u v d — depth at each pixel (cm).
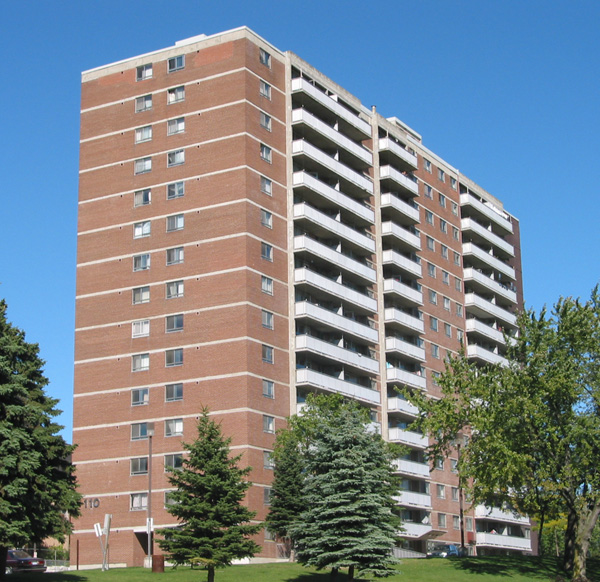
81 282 8481
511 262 12531
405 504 8912
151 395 7925
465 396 6681
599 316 6719
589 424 6344
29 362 5259
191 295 7962
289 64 8788
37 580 5316
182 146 8338
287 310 8150
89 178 8700
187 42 8594
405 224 10194
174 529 5491
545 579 6538
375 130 9894
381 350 9262
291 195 8444
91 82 8931
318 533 5856
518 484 6506
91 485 7975
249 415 7488
